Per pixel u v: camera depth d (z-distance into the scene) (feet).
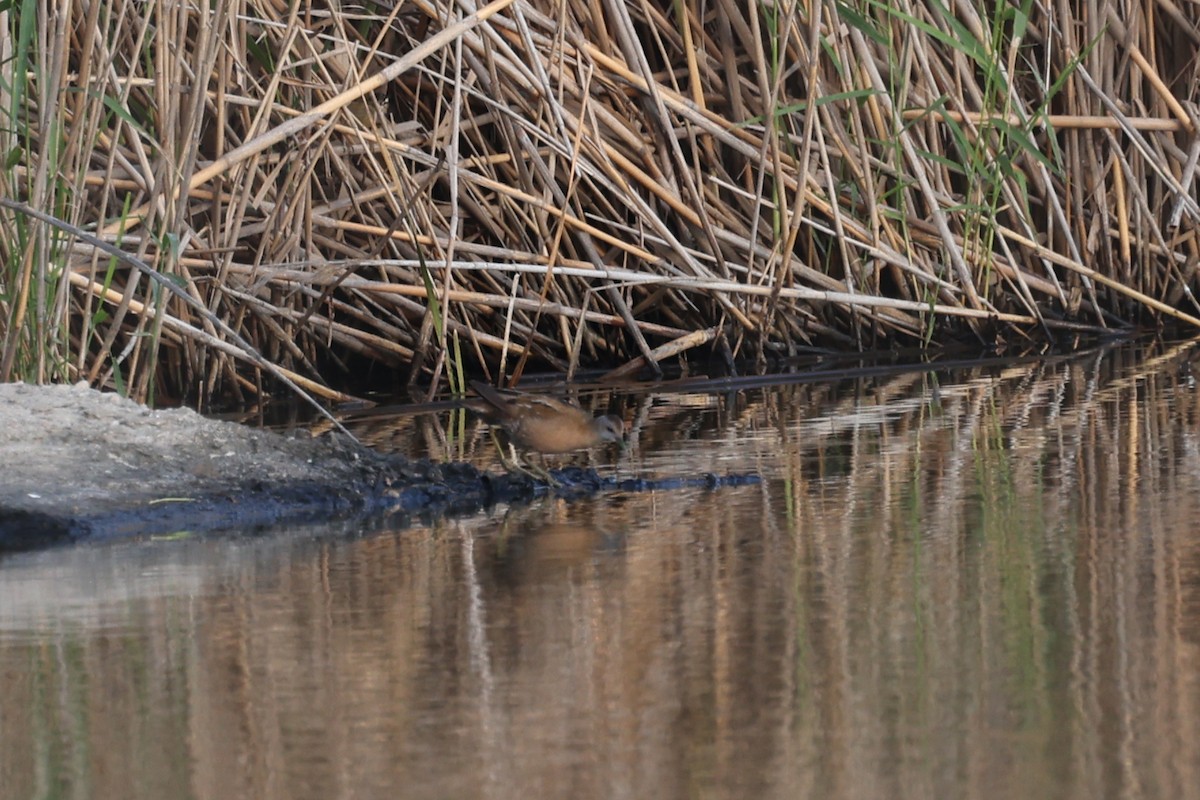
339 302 52.29
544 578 25.88
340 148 51.44
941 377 51.70
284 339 49.90
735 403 47.39
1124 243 60.95
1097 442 37.42
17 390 35.68
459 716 18.94
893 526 29.04
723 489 33.83
